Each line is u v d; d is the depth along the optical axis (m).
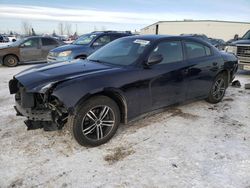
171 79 3.80
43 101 2.93
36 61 11.73
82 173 2.61
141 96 3.44
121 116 3.40
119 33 8.99
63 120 3.00
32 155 2.92
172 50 3.93
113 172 2.63
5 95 5.46
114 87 3.09
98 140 3.14
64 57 7.70
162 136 3.46
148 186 2.41
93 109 3.04
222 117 4.24
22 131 3.54
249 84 6.42
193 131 3.64
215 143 3.28
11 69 9.99
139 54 3.58
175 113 4.39
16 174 2.57
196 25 48.06
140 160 2.86
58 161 2.81
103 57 3.93
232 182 2.47
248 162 2.83
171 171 2.65
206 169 2.69
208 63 4.49
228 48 8.34
